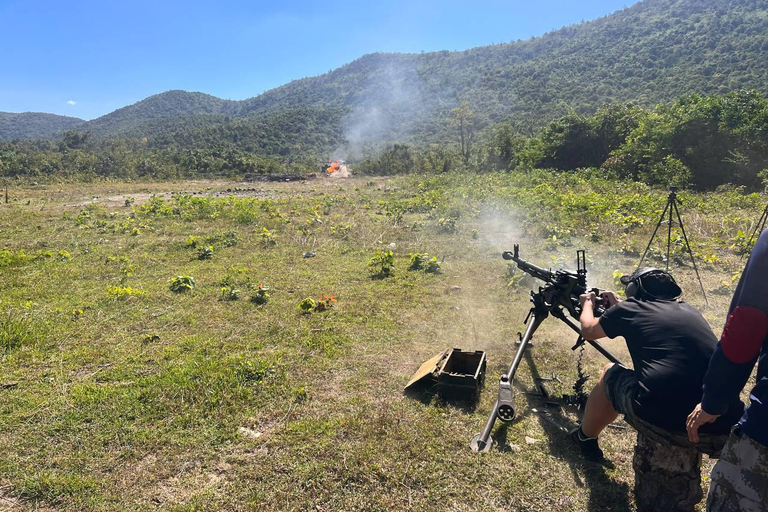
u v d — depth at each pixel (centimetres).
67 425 368
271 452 340
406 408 396
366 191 2530
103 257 936
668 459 269
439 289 727
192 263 893
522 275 750
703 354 256
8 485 306
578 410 400
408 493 301
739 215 1294
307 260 912
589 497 298
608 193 1714
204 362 476
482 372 435
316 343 523
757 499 191
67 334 546
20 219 1431
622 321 288
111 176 3956
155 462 329
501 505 293
